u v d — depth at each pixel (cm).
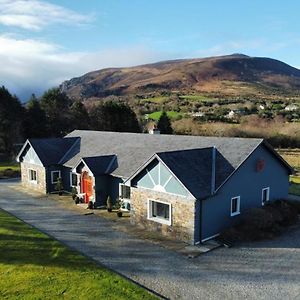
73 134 3722
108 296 1281
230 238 1906
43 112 5631
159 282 1443
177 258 1686
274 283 1437
